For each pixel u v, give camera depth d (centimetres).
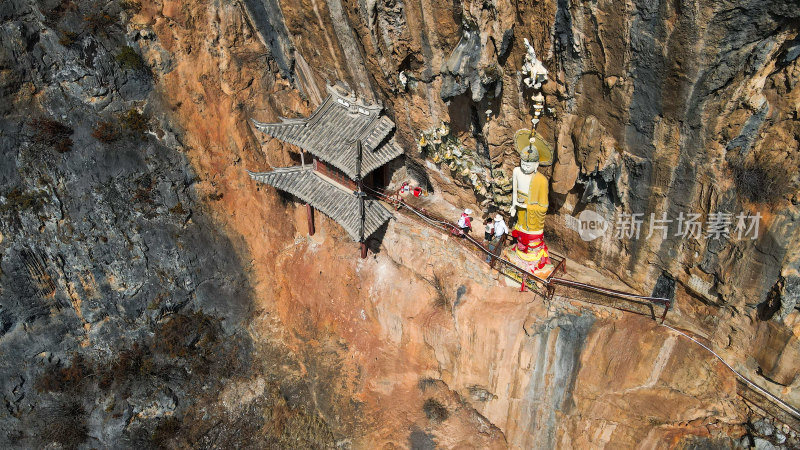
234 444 2439
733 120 1477
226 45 2564
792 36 1311
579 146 1772
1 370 2533
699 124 1518
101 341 2633
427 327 2256
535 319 1984
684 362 1788
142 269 2597
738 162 1533
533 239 2019
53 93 2477
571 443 2017
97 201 2525
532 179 1883
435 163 2345
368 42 1975
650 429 1825
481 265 2173
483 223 2352
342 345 2508
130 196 2566
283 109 2633
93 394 2591
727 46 1355
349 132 2278
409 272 2361
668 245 1794
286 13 2231
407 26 1869
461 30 1781
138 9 2548
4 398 2545
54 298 2556
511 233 2217
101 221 2534
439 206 2473
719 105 1466
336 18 2036
